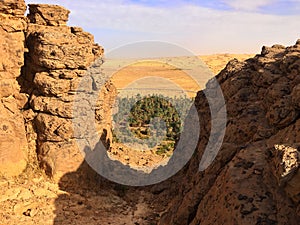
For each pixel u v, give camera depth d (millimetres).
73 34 21891
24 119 20406
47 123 19906
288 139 10570
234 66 17734
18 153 19266
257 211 8695
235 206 9039
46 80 19828
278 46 18625
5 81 19781
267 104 13305
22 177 19062
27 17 21781
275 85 12992
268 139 11773
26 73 21125
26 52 20906
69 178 19688
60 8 21688
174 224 12336
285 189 8258
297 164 7883
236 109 14969
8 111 19703
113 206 19047
